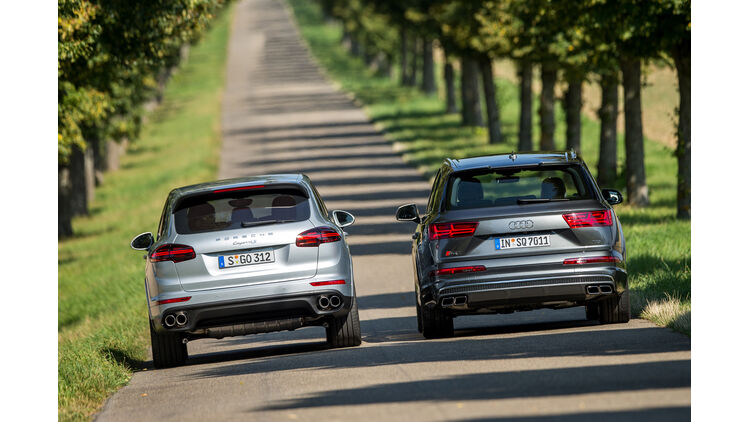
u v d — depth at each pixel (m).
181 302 36.16
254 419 25.55
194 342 50.66
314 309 36.69
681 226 74.44
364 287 62.53
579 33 80.19
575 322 41.91
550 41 97.06
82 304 78.88
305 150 183.25
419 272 38.75
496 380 27.73
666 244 62.09
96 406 31.88
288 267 36.62
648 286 46.59
